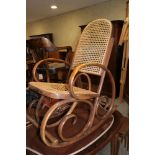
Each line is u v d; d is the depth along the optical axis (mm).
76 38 5008
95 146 1244
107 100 1730
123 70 3051
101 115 1515
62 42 5473
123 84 3006
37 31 6293
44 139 1118
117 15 3977
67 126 1390
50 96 1134
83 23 4754
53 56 3637
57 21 5500
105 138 1335
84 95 1231
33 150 1155
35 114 1396
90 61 1479
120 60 3418
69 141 1218
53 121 1418
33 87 1314
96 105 1366
